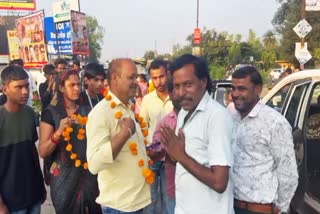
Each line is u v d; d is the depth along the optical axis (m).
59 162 3.00
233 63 35.31
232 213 2.22
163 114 4.06
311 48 28.23
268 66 35.81
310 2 10.70
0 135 2.90
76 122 2.94
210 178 2.04
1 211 2.90
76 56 15.70
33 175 3.08
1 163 2.91
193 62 2.14
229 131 2.12
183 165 2.08
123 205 2.62
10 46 25.81
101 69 4.04
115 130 2.61
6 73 2.86
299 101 3.58
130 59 2.69
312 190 3.43
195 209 2.16
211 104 2.16
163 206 3.80
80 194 2.99
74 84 3.13
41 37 15.56
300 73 3.78
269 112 2.55
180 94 2.17
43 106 6.07
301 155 3.27
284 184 2.55
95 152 2.50
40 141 3.00
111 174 2.62
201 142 2.14
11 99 2.90
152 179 2.72
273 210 2.55
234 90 2.61
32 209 3.16
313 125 3.80
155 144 2.98
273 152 2.54
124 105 2.69
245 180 2.56
